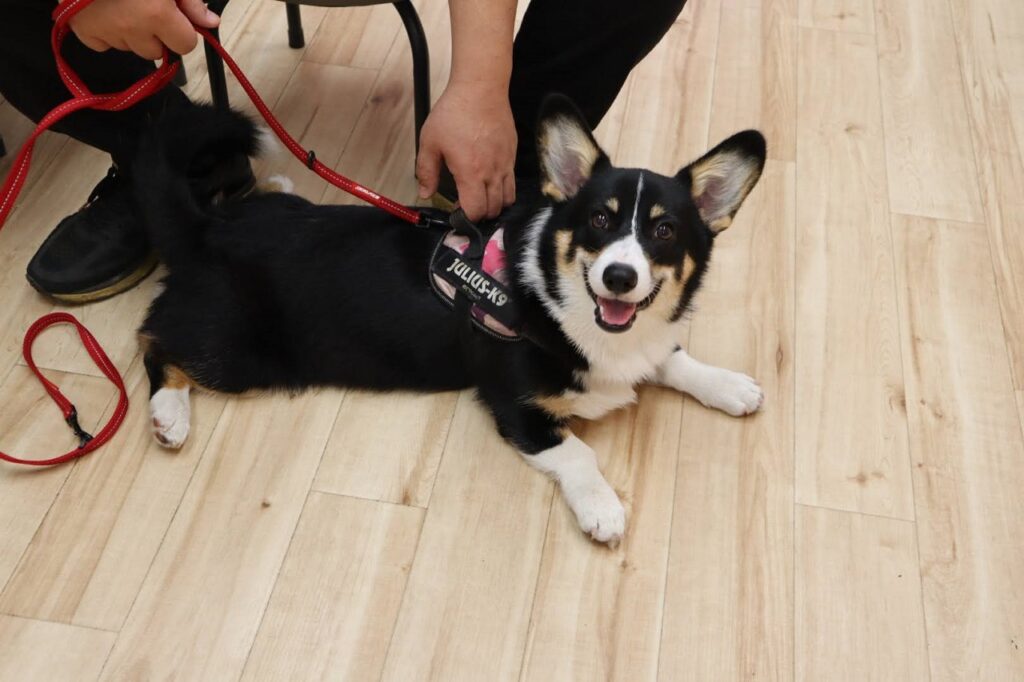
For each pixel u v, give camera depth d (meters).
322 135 2.26
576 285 1.52
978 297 1.98
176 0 1.47
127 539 1.56
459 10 1.55
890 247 2.07
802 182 2.20
